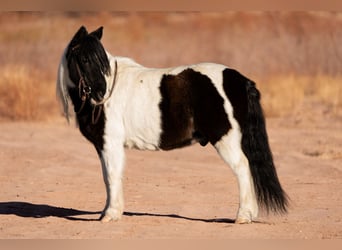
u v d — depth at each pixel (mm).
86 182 16594
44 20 51781
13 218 12594
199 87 11219
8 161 18906
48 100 29781
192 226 11609
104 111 11609
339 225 11805
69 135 23188
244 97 11203
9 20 51344
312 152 19906
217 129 11172
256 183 11250
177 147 11547
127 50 45875
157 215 12742
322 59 42094
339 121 25672
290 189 15297
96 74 11422
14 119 26828
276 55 43375
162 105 11352
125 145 11789
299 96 29938
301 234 11008
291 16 48406
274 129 24094
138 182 16391
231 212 13109
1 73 29891
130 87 11586
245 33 47531
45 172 17609
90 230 11312
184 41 47594
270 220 12242
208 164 18719
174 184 16141
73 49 11609
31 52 43875
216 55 45031
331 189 15289
